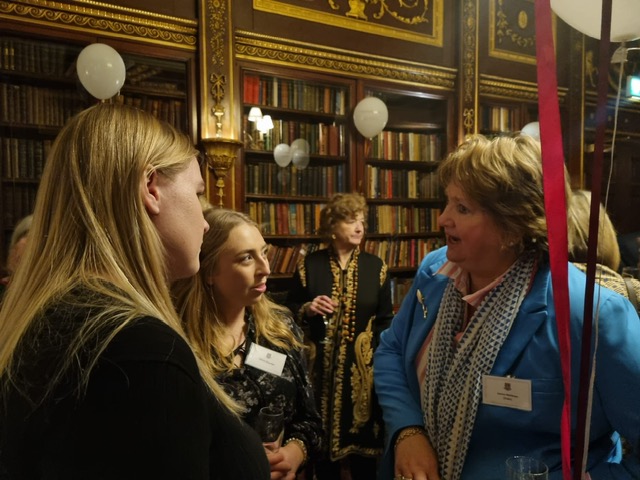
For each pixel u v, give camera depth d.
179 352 0.53
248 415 1.32
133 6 3.17
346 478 2.88
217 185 3.45
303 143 3.92
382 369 1.33
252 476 0.65
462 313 1.13
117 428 0.47
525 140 0.99
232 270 1.35
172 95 3.38
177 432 0.49
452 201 1.03
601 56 0.43
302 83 3.85
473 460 1.03
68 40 3.02
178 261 0.71
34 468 0.49
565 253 0.53
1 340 0.57
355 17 3.97
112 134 0.64
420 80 4.28
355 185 4.10
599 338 0.89
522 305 1.00
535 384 0.95
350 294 2.73
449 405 1.05
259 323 1.47
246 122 3.66
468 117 4.46
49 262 0.60
